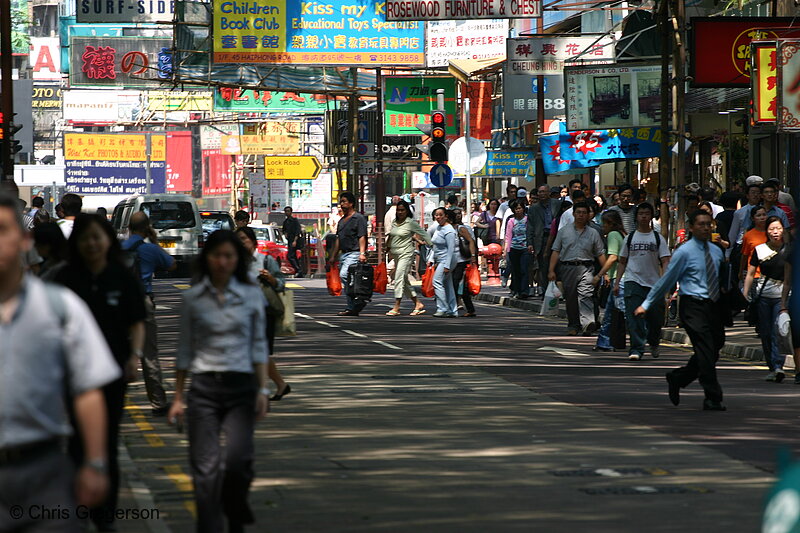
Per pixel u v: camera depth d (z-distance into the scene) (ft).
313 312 235.40
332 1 359.66
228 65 360.48
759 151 264.31
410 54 364.17
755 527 67.82
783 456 40.93
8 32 228.02
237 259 65.72
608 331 166.20
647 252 155.12
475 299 286.66
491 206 330.75
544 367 146.61
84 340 43.70
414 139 403.13
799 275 54.49
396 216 229.25
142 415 111.14
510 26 376.07
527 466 85.81
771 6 252.42
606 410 112.06
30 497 43.24
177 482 80.94
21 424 42.93
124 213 361.51
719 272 112.78
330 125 428.15
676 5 200.44
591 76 251.19
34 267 106.01
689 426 102.99
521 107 327.06
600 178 385.29
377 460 88.17
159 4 377.50
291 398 119.85
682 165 200.13
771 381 134.72
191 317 65.21
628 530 67.31
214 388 64.54
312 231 604.90
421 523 69.21
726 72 211.20
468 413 110.22
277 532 67.36
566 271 186.50
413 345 172.04
